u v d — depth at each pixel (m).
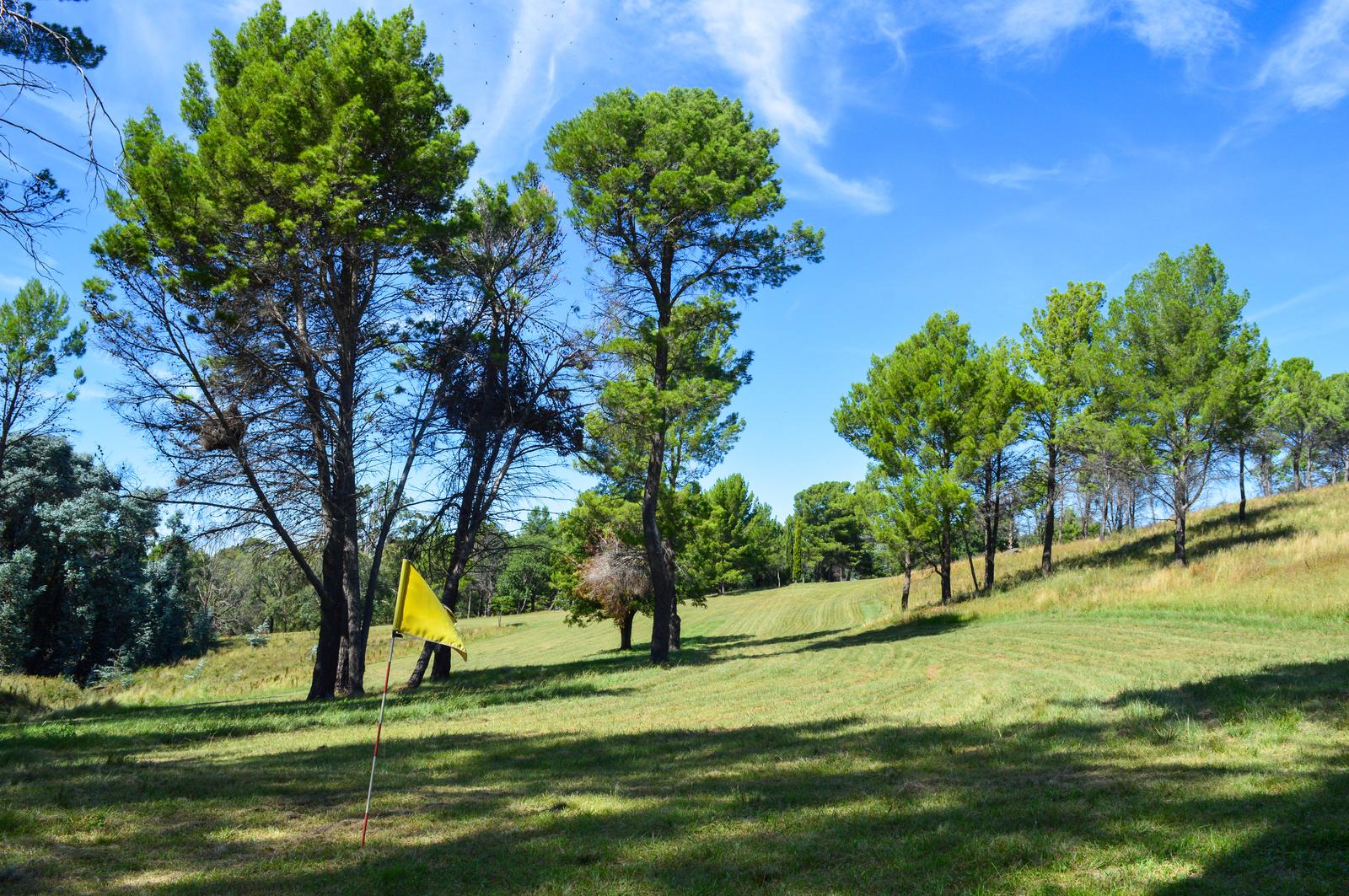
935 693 12.69
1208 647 15.84
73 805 6.41
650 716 12.27
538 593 82.69
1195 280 29.58
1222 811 5.23
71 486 38.72
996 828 5.27
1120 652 16.25
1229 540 32.72
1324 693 9.09
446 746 9.89
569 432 24.17
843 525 101.12
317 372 19.22
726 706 12.99
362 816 6.31
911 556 40.03
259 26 19.59
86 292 16.16
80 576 36.25
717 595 86.00
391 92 18.38
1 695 19.80
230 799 6.85
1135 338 30.45
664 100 23.45
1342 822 4.75
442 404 21.06
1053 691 11.65
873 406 35.12
